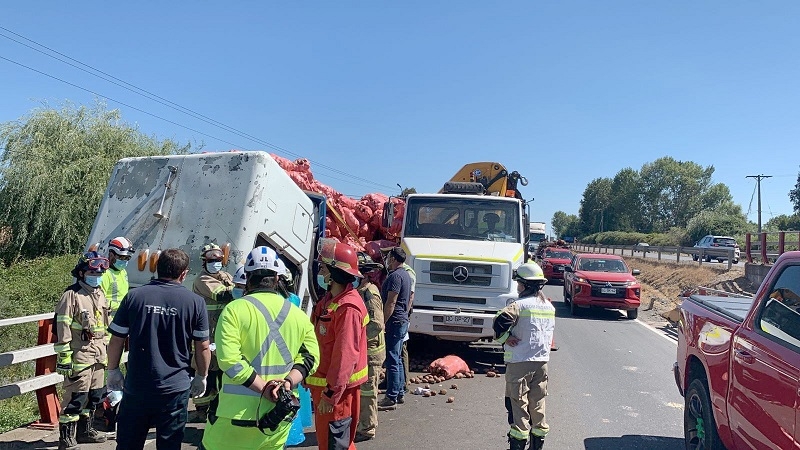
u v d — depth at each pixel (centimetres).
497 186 1441
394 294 736
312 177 1107
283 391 334
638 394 850
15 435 602
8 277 1595
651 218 11950
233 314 343
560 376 952
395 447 610
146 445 588
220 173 718
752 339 438
